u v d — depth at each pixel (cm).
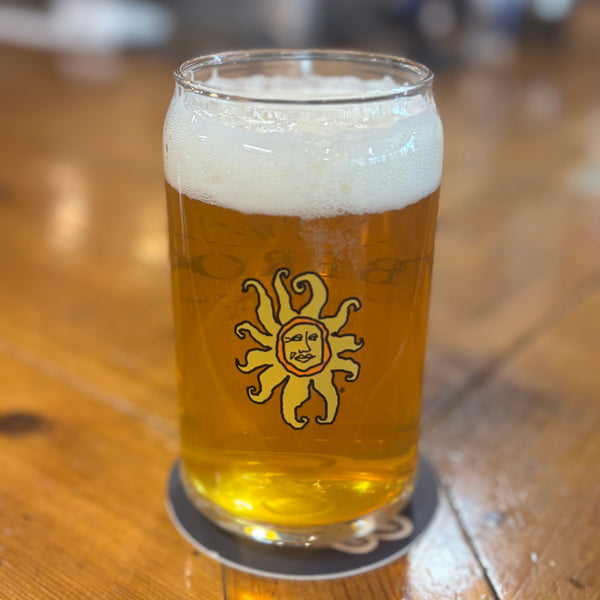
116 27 90
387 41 91
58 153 56
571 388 30
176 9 92
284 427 20
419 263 21
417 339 21
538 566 22
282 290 19
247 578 21
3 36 90
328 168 18
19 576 21
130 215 46
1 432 27
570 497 25
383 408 21
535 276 40
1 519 23
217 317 20
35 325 35
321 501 21
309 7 91
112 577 21
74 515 24
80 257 41
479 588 21
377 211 19
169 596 21
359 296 19
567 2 95
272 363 20
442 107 68
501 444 27
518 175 53
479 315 36
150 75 76
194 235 20
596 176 53
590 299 38
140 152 56
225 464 22
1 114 64
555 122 64
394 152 19
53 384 30
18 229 44
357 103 18
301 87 24
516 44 91
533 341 34
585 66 83
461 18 95
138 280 39
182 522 23
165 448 27
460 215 47
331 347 20
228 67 23
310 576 21
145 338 34
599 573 21
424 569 22
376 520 23
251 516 22
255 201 19
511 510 24
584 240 44
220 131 19
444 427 28
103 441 27
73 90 71
